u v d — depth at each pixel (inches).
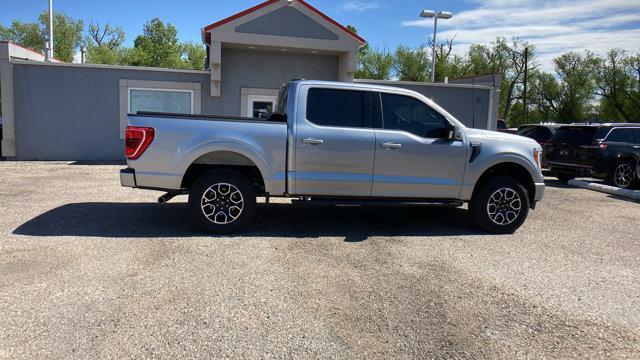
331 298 166.6
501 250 235.3
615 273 206.2
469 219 289.9
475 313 159.0
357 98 253.8
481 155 263.4
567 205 378.6
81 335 134.0
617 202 399.5
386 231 264.5
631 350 138.2
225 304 157.9
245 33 560.1
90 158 584.4
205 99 600.1
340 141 246.5
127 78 580.1
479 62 2101.4
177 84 590.2
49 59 719.7
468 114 660.7
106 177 433.4
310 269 195.3
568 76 2186.3
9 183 386.0
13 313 145.6
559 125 619.8
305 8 567.5
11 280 171.8
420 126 261.0
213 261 200.5
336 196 254.1
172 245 221.3
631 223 314.5
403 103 259.4
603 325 153.6
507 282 189.3
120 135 587.2
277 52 610.9
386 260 211.2
